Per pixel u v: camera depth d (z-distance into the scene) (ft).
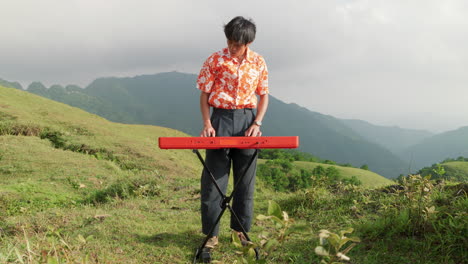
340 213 13.51
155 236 11.12
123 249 9.87
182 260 9.32
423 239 9.42
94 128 58.70
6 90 88.02
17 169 29.53
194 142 7.29
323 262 3.69
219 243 10.40
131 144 49.60
